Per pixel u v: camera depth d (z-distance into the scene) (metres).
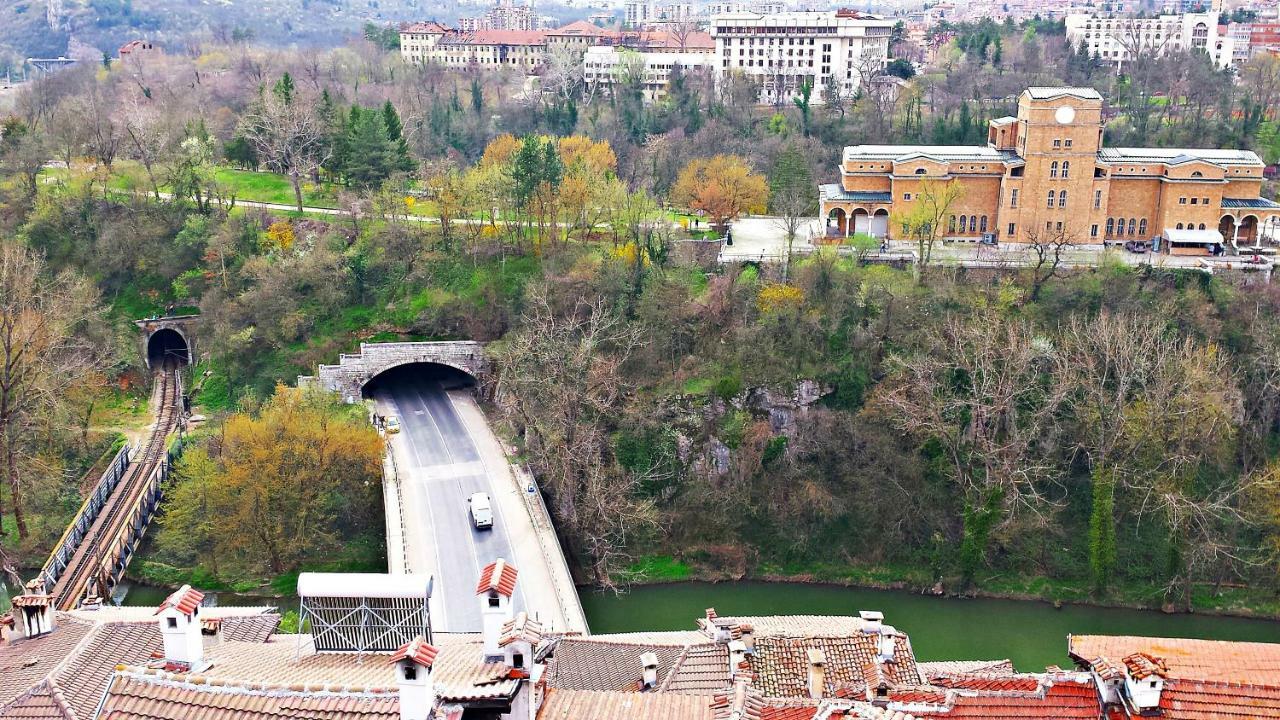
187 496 113.88
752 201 175.00
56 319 131.00
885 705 42.53
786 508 121.06
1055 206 153.88
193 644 41.25
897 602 111.94
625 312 139.88
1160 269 137.88
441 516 112.00
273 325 149.38
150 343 164.25
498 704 36.19
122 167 175.00
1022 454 116.50
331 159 184.25
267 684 37.53
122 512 115.56
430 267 156.62
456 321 149.75
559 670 65.00
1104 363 122.50
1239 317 132.00
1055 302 133.00
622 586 114.50
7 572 105.69
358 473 120.44
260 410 129.62
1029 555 115.06
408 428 136.00
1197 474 116.50
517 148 180.75
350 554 115.94
